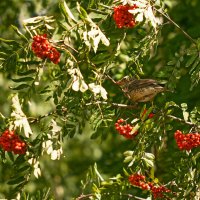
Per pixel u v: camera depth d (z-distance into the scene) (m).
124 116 13.57
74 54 13.62
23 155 12.72
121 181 13.05
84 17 12.19
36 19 12.35
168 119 12.59
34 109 18.58
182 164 12.86
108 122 13.52
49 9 18.25
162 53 17.09
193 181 12.70
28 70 12.79
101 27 13.11
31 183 19.48
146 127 12.36
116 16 12.35
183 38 16.88
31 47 12.59
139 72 13.34
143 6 12.19
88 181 13.34
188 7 18.55
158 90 13.33
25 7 19.02
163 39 17.00
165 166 15.35
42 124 12.95
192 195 12.70
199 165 12.81
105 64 12.84
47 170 21.81
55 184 21.92
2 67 12.80
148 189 12.65
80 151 24.34
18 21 19.06
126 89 13.44
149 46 13.30
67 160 22.62
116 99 14.38
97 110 13.38
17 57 12.74
